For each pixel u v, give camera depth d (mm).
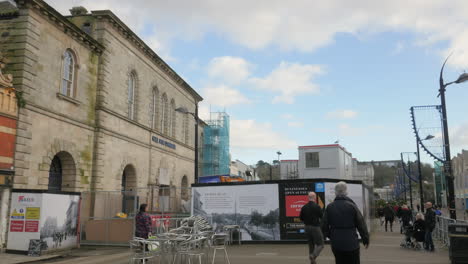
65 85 22281
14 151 17625
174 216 20469
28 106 18547
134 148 29188
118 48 27250
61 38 21562
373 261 12094
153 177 32156
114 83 26531
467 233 11422
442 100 15641
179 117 39656
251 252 14516
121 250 16312
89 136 23875
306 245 16703
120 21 26766
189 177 41750
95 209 21516
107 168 25141
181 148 39594
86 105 23750
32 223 14906
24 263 13180
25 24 18875
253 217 17750
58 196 15867
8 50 18797
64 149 21375
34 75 19203
